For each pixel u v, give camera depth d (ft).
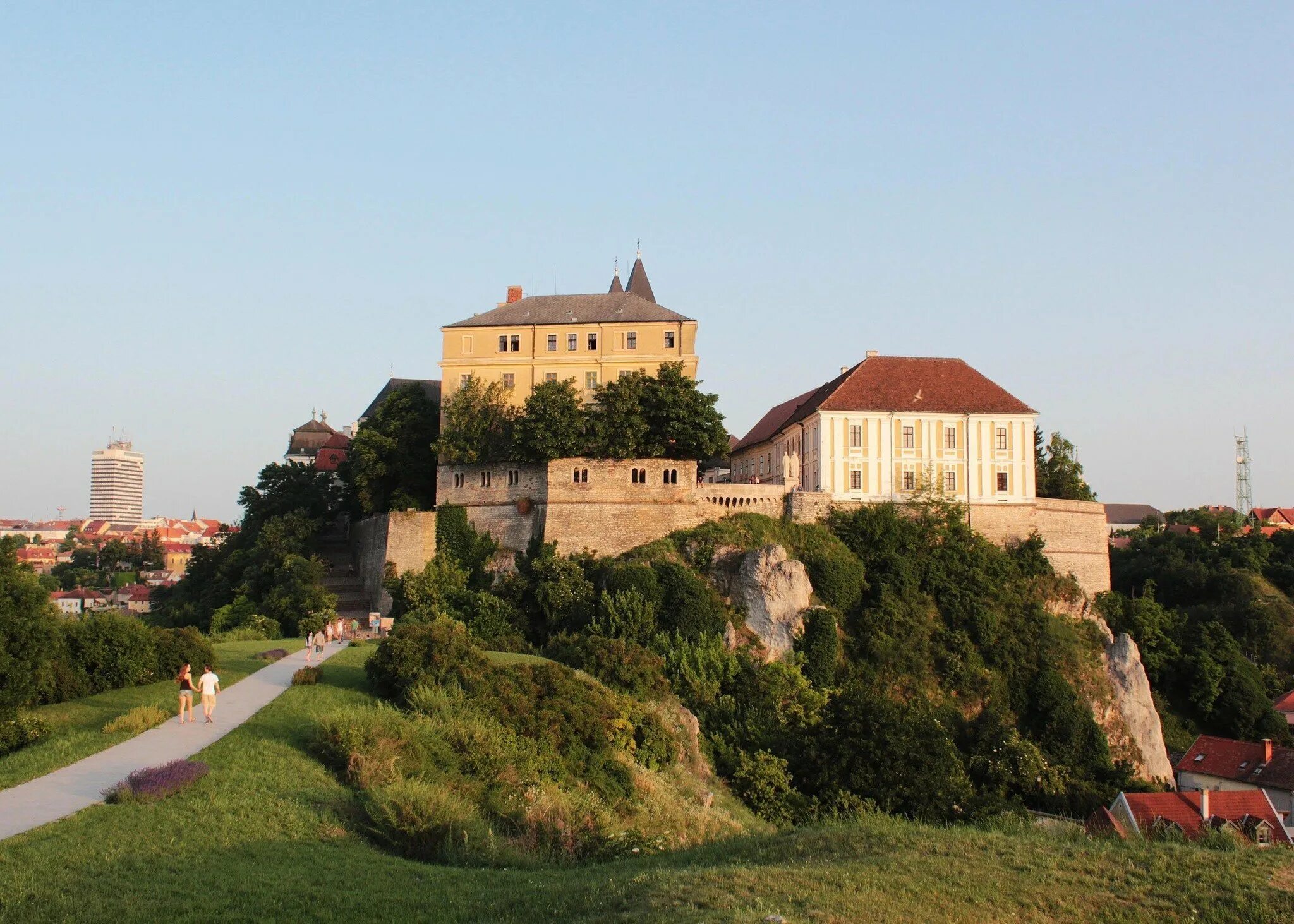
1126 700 306.55
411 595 305.73
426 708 156.66
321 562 334.03
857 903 91.25
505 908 90.94
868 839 116.57
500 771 143.74
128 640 179.32
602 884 98.43
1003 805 218.38
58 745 135.23
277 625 298.35
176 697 169.99
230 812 110.63
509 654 236.22
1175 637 357.61
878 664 289.94
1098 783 275.59
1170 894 98.94
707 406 326.65
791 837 122.01
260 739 139.95
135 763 126.21
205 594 376.07
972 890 97.40
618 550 312.09
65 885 87.86
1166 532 524.52
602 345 349.82
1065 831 124.57
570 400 321.11
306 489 393.70
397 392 358.64
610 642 234.38
